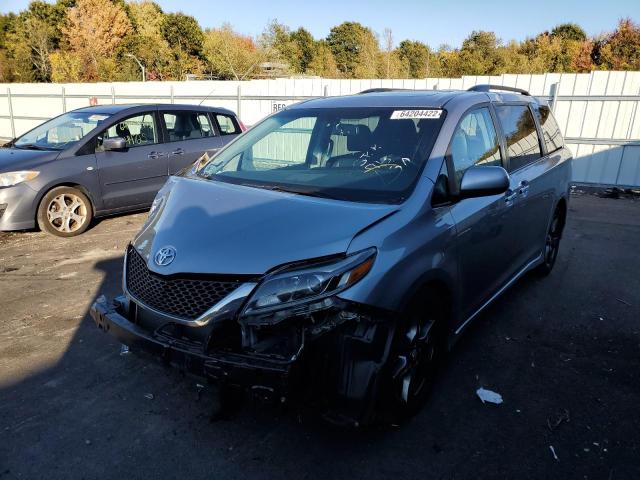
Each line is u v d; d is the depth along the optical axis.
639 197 10.20
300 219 2.60
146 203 7.46
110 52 49.16
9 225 6.30
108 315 2.81
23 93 19.91
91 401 3.09
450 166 3.11
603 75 10.89
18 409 3.00
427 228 2.76
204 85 15.90
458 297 3.11
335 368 2.39
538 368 3.51
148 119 7.53
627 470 2.55
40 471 2.53
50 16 56.72
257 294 2.33
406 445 2.72
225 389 2.49
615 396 3.18
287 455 2.64
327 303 2.30
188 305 2.48
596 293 4.87
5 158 6.57
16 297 4.65
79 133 7.13
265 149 3.75
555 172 4.79
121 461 2.60
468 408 3.04
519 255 4.21
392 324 2.47
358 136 3.39
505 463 2.60
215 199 2.96
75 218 6.78
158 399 3.12
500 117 3.97
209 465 2.58
